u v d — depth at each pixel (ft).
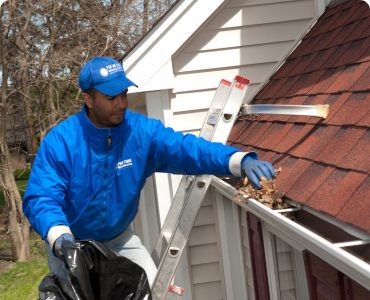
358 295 8.43
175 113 17.70
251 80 17.99
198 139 9.31
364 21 13.52
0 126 39.70
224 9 17.69
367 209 7.72
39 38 40.78
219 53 17.75
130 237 10.00
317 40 16.30
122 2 43.70
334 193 8.89
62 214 8.09
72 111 42.04
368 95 10.34
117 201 9.25
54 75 39.81
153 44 16.69
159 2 45.14
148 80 16.78
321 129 11.37
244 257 17.62
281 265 13.80
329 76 13.01
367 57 11.69
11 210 40.96
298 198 9.81
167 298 10.55
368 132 9.37
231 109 11.39
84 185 8.90
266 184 10.47
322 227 9.19
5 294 33.76
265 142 13.85
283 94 15.28
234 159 8.89
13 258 41.39
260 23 17.88
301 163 10.96
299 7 18.03
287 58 17.85
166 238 11.78
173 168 9.53
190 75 17.67
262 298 15.31
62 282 7.41
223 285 18.34
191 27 16.81
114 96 8.63
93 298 7.52
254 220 15.20
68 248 7.43
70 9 40.60
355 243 7.41
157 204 18.35
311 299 10.60
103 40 42.57
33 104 44.21
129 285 8.07
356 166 8.90
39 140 45.55
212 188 18.38
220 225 18.17
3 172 40.65
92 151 8.87
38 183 8.48
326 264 9.59
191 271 18.49
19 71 39.99
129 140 9.13
